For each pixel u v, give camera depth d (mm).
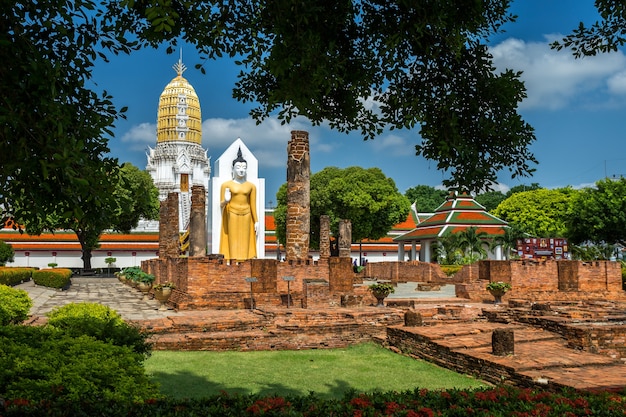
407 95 7902
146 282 33750
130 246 69125
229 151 34594
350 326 18312
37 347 8578
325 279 24922
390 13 7371
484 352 13953
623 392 10242
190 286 24891
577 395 8438
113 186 6055
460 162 7473
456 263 51906
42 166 5133
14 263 65250
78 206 5621
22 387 6902
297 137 28109
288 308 22516
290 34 6520
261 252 35156
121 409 6480
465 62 7668
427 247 60375
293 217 27781
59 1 5723
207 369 13734
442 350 14703
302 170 28016
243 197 32219
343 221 43219
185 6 6438
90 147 6074
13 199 6074
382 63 7820
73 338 9242
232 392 11602
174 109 99250
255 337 16984
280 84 7480
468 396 7977
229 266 25609
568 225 52688
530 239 42281
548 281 33656
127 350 8828
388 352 16625
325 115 8828
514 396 8078
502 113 7605
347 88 8500
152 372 13172
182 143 98625
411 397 7891
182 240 54156
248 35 7832
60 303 28859
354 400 7371
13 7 5539
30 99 5367
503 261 32875
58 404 6320
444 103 7566
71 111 5762
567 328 15977
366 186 57625
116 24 7461
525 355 13555
